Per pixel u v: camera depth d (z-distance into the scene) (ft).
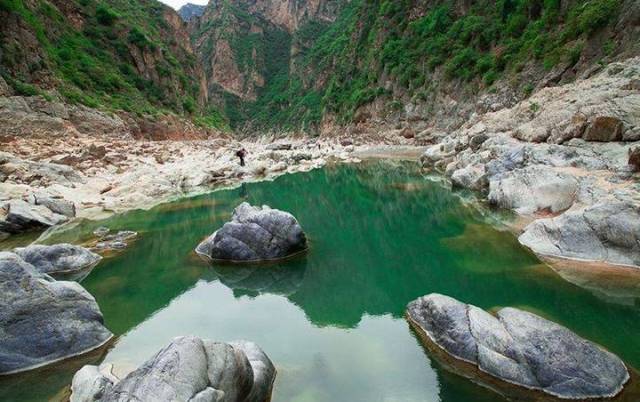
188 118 212.43
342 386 21.11
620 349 22.89
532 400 19.19
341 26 416.67
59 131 112.47
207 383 16.39
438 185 75.25
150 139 161.58
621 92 61.82
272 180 90.27
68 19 176.24
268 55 590.14
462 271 34.91
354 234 48.34
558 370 19.72
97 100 144.15
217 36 597.11
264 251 39.78
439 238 44.01
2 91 106.93
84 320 25.76
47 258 37.22
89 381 19.80
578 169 49.03
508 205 50.37
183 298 32.65
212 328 27.84
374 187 78.74
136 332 27.30
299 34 539.70
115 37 192.03
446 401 19.70
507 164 59.00
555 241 36.32
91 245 44.55
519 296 29.48
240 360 18.53
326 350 24.57
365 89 232.94
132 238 47.39
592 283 30.63
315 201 69.00
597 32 106.83
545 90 89.15
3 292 23.86
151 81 197.16
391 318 27.94
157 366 16.02
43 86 122.42
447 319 23.88
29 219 49.62
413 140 169.48
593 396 18.93
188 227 51.75
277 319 28.91
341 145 183.42
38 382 22.15
